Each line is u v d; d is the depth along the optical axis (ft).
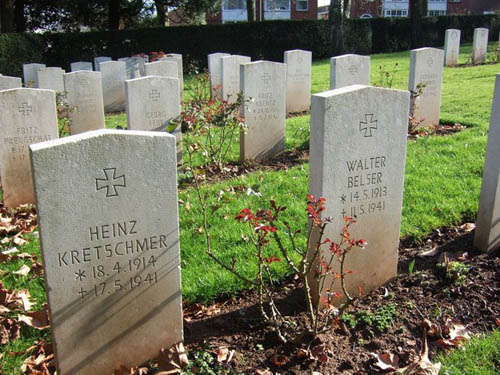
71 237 10.36
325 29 94.99
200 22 114.83
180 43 88.99
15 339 12.44
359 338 12.26
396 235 14.49
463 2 167.94
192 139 30.83
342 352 11.84
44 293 14.35
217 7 107.76
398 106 13.50
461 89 44.93
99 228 10.59
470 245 16.29
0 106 21.27
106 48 86.74
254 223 11.28
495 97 14.69
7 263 16.33
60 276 10.46
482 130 28.78
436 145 26.04
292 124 35.01
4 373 11.32
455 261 15.17
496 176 14.93
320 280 13.20
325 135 12.46
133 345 11.64
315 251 12.59
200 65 90.38
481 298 13.44
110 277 10.98
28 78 63.52
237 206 19.51
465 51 81.82
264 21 91.76
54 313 10.59
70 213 10.23
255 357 11.70
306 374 11.20
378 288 14.58
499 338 11.79
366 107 12.95
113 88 53.36
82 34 85.20
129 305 11.33
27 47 80.59
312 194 13.23
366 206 13.73
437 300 13.56
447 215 17.88
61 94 34.63
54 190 9.98
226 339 12.35
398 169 13.99
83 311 10.88
